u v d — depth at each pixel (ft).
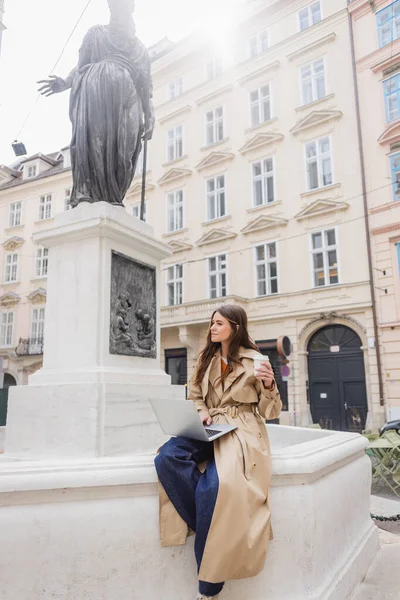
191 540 6.00
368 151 47.80
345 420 46.42
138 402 10.27
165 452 6.02
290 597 6.15
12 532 5.46
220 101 61.05
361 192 47.55
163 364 60.18
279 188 53.57
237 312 6.91
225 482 5.45
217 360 6.97
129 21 13.52
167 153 65.67
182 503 5.79
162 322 58.29
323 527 6.77
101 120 12.32
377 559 9.23
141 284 11.98
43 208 80.28
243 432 6.16
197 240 59.52
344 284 47.03
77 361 10.52
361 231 47.09
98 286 10.68
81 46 13.51
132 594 5.74
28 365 75.00
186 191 62.28
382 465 20.35
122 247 11.48
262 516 5.58
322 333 49.39
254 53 59.98
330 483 7.34
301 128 52.49
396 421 27.27
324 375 48.47
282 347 45.34
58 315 11.07
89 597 5.59
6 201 84.28
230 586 5.94
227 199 57.88
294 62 54.85
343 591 7.13
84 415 9.49
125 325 11.06
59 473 5.71
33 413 10.09
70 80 13.55
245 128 57.98
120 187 12.81
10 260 81.51
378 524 14.03
